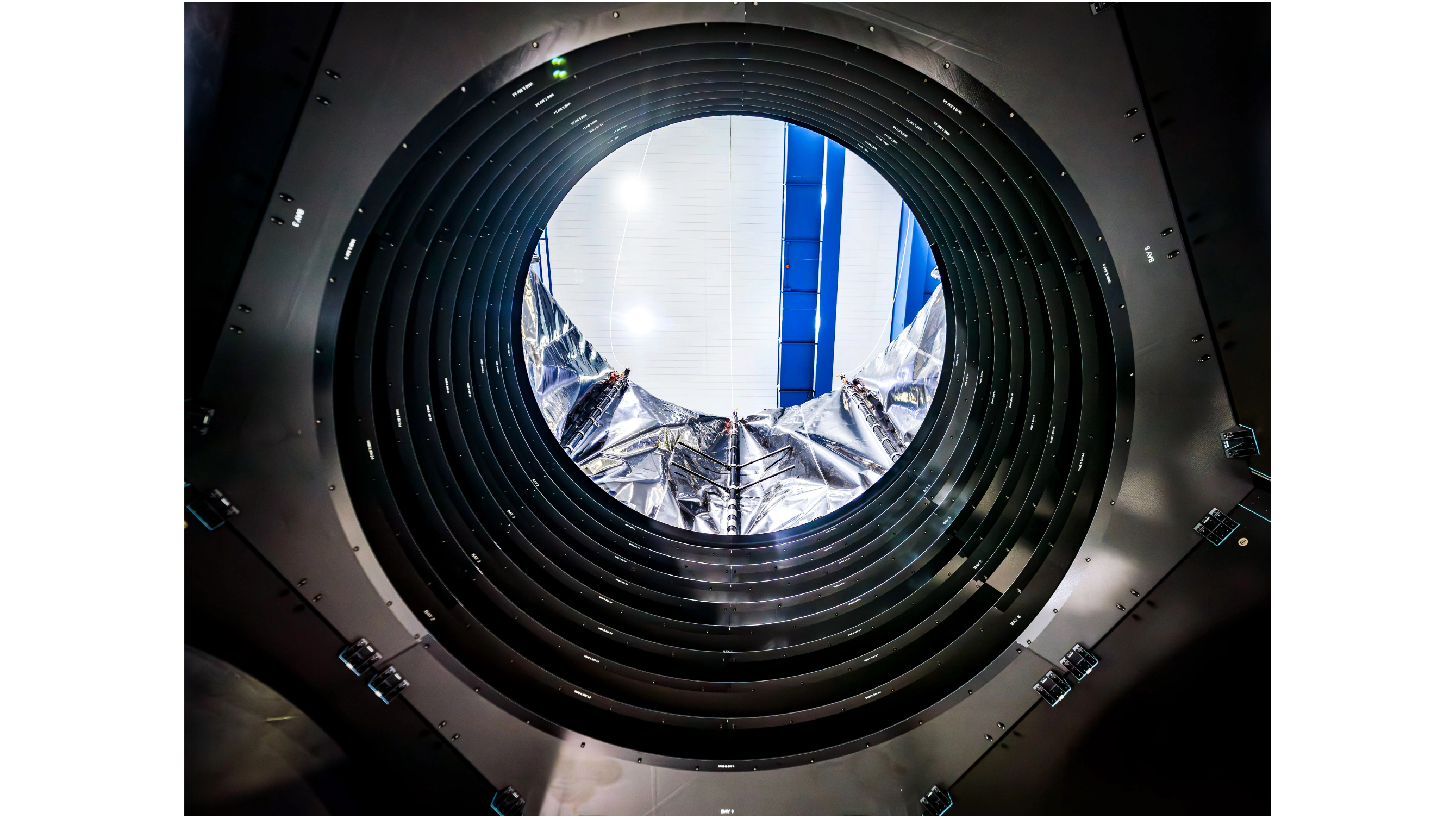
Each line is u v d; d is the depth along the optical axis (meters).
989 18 3.08
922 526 5.35
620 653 4.63
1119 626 3.97
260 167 3.20
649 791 4.28
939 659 4.36
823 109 4.77
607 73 3.56
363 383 3.74
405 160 3.23
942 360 8.16
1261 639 3.76
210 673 3.70
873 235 9.50
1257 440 3.51
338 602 3.84
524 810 4.19
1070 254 3.75
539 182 5.10
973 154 3.81
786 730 4.42
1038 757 4.20
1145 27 3.08
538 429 6.15
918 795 4.30
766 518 8.04
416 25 3.02
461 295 4.84
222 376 3.43
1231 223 3.32
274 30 3.03
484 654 4.18
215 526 3.56
